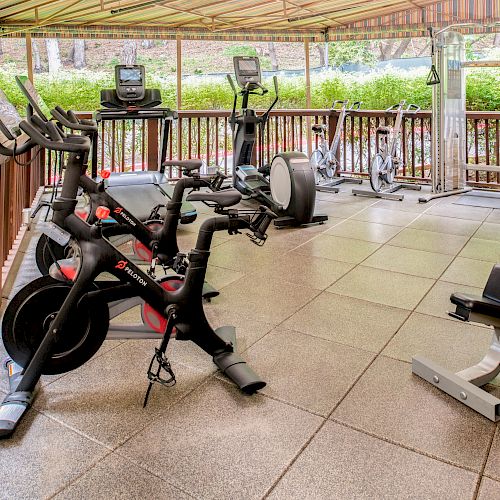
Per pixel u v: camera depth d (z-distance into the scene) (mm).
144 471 1794
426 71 9703
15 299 2275
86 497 1674
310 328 2936
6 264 3709
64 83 9883
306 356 2613
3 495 1678
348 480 1742
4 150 2146
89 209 3416
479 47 11586
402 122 7582
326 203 6543
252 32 8555
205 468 1810
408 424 2047
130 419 2096
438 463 1821
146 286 2340
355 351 2662
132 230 3326
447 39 6395
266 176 6680
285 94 10539
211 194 2406
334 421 2076
